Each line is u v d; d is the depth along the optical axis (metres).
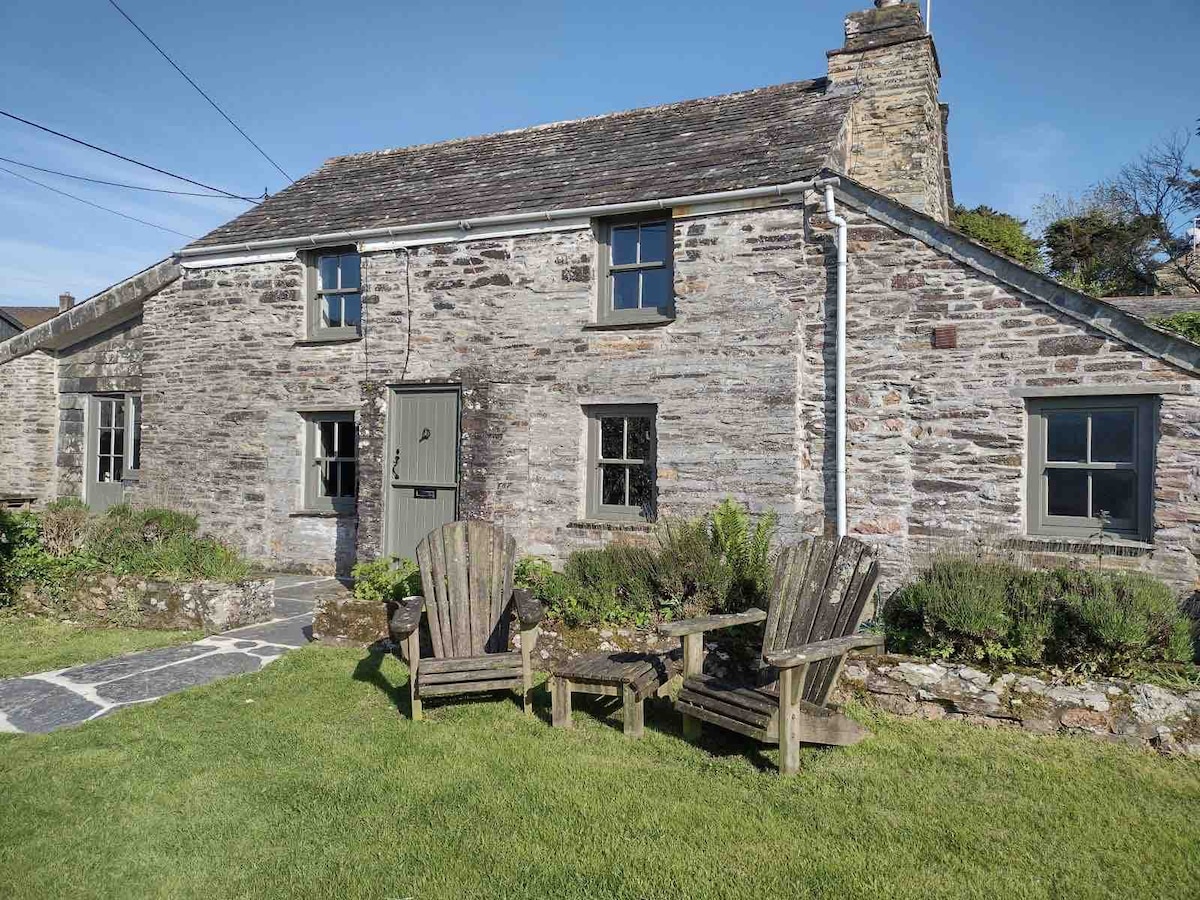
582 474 8.86
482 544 5.98
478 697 5.76
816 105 9.67
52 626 7.69
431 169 11.79
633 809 4.02
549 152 10.98
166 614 7.62
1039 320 6.83
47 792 4.18
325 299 10.73
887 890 3.30
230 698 5.67
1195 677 5.07
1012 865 3.51
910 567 7.30
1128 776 4.41
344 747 4.82
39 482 12.76
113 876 3.41
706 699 4.76
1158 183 27.75
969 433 7.11
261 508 10.73
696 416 8.19
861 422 7.53
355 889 3.31
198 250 10.96
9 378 12.76
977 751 4.76
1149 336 6.40
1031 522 6.94
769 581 6.42
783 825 3.85
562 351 8.93
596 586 6.64
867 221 7.54
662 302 8.67
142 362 11.80
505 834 3.76
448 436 9.15
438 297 9.55
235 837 3.74
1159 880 3.40
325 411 10.53
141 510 10.12
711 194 8.05
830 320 7.69
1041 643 5.33
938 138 10.37
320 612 7.07
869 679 5.54
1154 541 6.34
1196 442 6.22
